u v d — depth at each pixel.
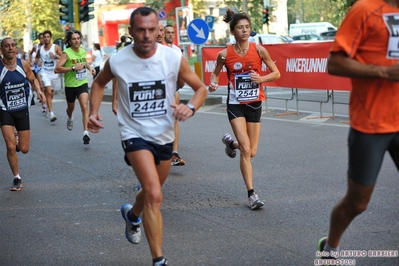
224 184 8.52
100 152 11.50
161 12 28.61
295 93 15.80
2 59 8.55
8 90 8.53
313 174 8.89
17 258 5.82
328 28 40.38
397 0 4.15
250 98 7.36
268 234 6.20
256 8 46.12
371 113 4.24
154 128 5.12
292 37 37.31
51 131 14.62
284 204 7.33
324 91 14.63
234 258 5.54
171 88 5.16
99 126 5.25
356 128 4.30
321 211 6.95
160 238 4.89
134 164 5.01
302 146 11.18
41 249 6.06
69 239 6.35
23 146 8.80
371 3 4.17
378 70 4.05
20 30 48.41
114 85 9.72
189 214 7.08
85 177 9.41
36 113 18.62
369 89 4.23
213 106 18.20
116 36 61.28
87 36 63.28
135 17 4.92
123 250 5.93
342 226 4.64
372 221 6.44
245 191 8.08
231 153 8.44
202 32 18.16
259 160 10.09
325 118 14.59
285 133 12.76
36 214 7.39
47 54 16.88
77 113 18.42
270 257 5.52
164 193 8.14
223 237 6.16
